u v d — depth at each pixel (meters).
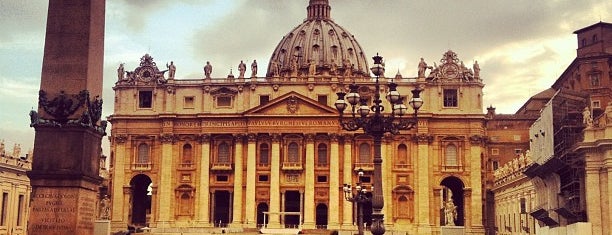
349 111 123.38
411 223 121.94
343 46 183.12
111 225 125.12
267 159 125.38
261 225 124.50
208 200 124.88
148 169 127.25
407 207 122.62
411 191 122.62
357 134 124.50
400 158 124.12
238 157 124.88
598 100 104.38
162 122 127.56
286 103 124.38
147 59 130.12
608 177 59.47
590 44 109.75
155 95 128.88
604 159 59.84
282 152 124.56
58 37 35.66
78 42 35.62
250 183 123.62
